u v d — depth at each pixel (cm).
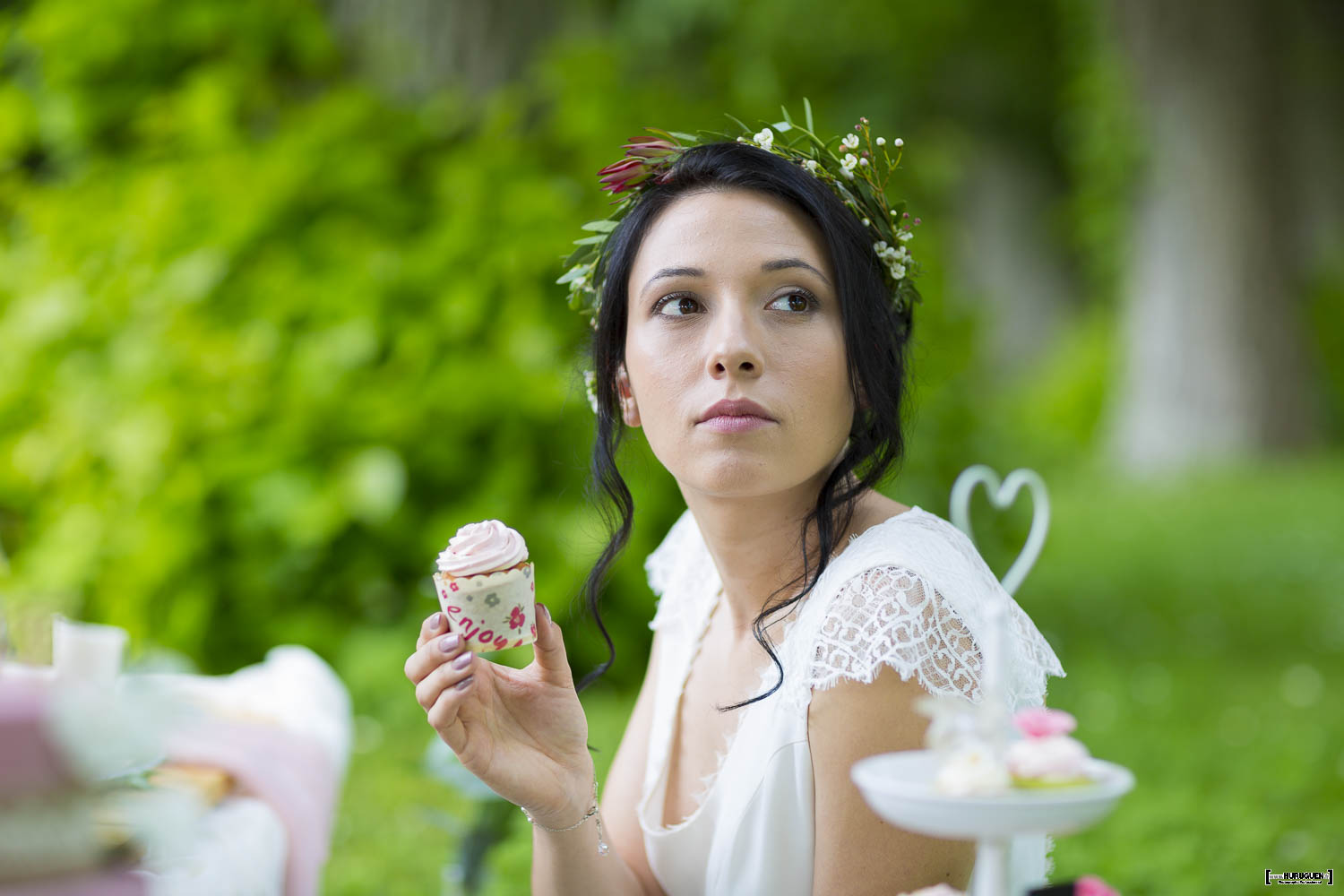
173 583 470
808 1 1216
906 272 178
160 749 141
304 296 483
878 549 153
